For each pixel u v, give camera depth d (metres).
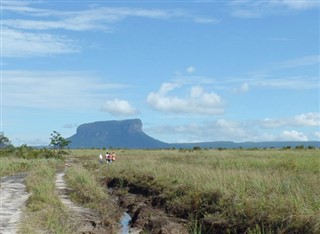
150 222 16.25
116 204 22.95
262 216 13.58
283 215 12.95
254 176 18.47
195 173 22.23
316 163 26.33
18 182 30.48
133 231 16.42
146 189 24.09
